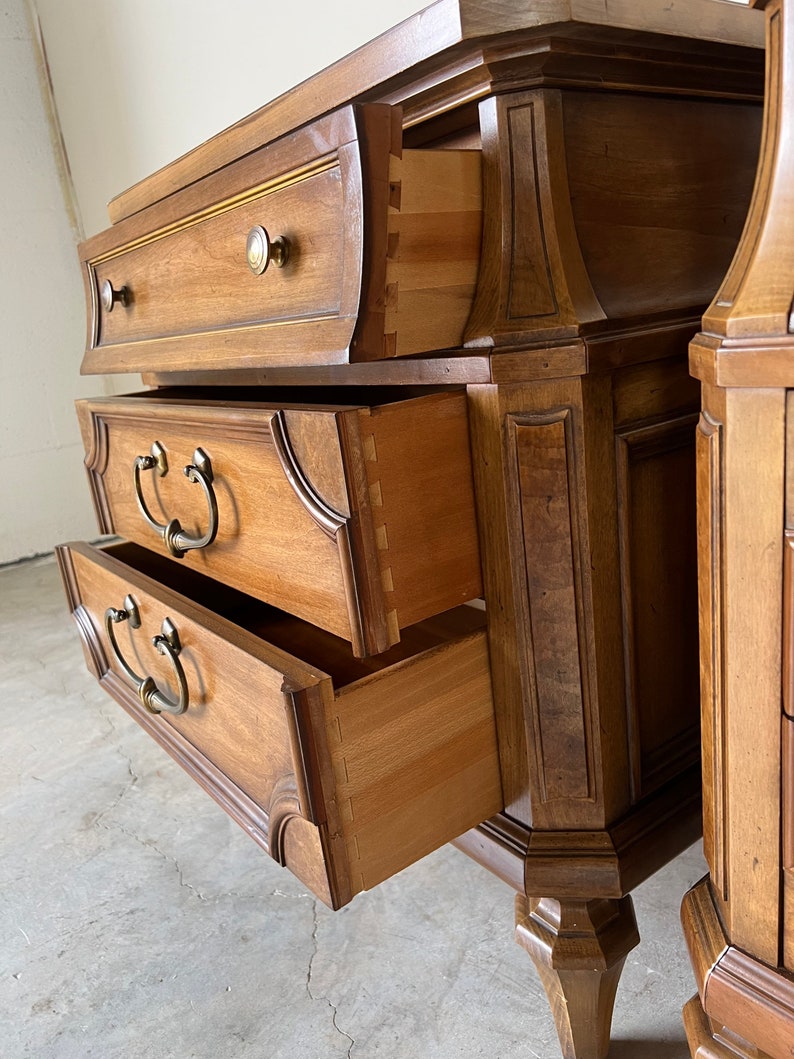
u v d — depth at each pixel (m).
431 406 0.51
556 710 0.56
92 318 0.86
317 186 0.47
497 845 0.60
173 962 0.84
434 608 0.53
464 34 0.43
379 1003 0.75
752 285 0.38
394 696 0.52
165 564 0.91
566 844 0.58
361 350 0.45
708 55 0.54
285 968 0.81
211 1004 0.78
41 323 2.52
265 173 0.51
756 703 0.42
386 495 0.49
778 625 0.40
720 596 0.44
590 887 0.57
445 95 0.51
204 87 1.82
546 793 0.58
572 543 0.52
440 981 0.77
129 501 0.82
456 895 0.90
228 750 0.61
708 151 0.62
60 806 1.17
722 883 0.48
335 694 0.49
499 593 0.55
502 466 0.52
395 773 0.53
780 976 0.45
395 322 0.47
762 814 0.44
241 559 0.61
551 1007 0.64
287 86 1.59
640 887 0.87
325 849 0.50
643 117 0.56
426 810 0.55
